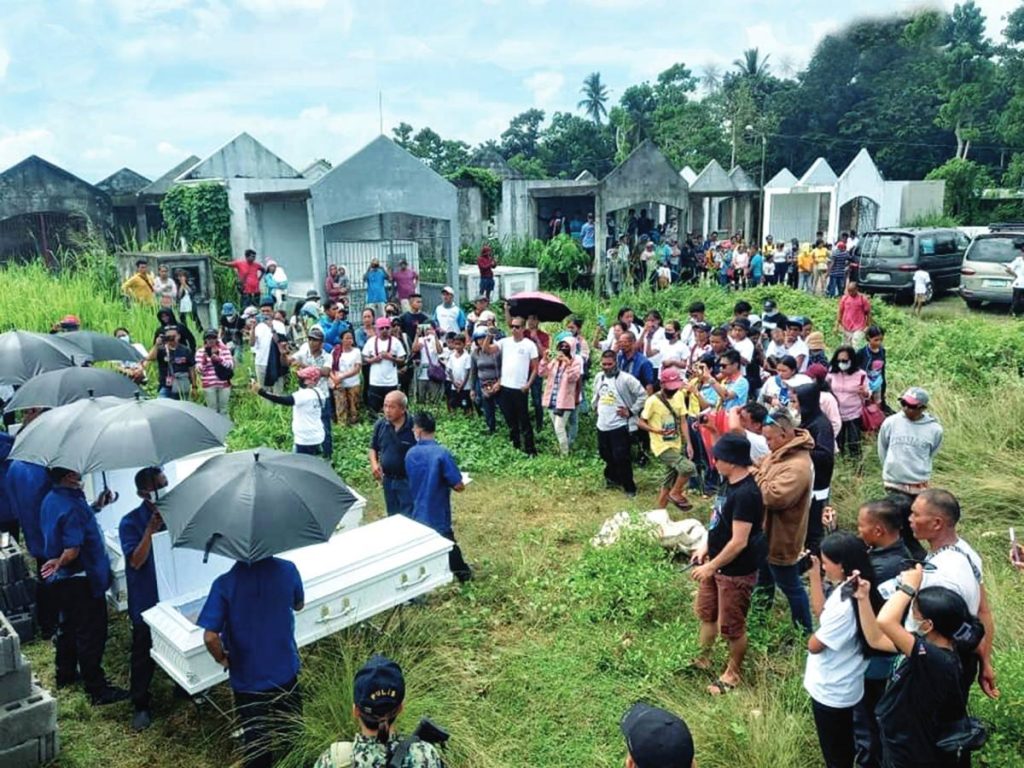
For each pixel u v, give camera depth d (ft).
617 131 239.09
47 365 27.58
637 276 77.51
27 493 19.86
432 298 66.39
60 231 78.95
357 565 19.02
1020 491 26.61
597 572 23.11
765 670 18.13
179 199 67.92
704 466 30.35
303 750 15.46
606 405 30.76
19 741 15.92
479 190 82.28
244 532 14.11
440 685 18.26
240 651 14.94
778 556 18.85
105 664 20.03
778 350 34.86
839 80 160.76
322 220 58.39
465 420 39.86
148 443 17.63
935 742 12.47
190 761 16.49
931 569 14.28
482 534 27.55
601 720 17.28
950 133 156.56
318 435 32.14
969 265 65.10
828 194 101.45
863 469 30.01
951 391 36.78
